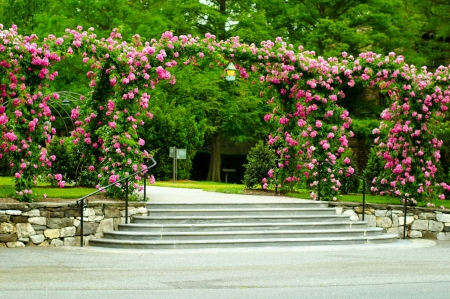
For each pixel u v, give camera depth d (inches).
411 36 1333.7
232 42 721.0
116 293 353.4
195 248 566.3
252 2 1359.5
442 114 754.2
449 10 1258.6
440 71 745.0
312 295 351.9
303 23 1334.9
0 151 619.5
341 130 750.5
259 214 644.1
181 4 1289.4
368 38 1255.5
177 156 1017.5
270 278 406.0
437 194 770.2
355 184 861.8
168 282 389.4
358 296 350.3
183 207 640.4
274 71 732.0
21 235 565.9
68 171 778.2
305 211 662.5
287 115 768.9
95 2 1183.6
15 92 602.5
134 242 562.6
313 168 735.7
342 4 1343.5
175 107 1173.7
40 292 354.6
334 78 743.1
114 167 663.1
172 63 684.1
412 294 357.1
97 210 599.2
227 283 386.9
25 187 599.8
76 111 720.3
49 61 623.8
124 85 672.4
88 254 521.7
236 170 1444.4
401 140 743.7
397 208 703.1
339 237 613.9
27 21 1504.7
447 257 525.0
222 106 1238.3
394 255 532.7
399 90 741.3
